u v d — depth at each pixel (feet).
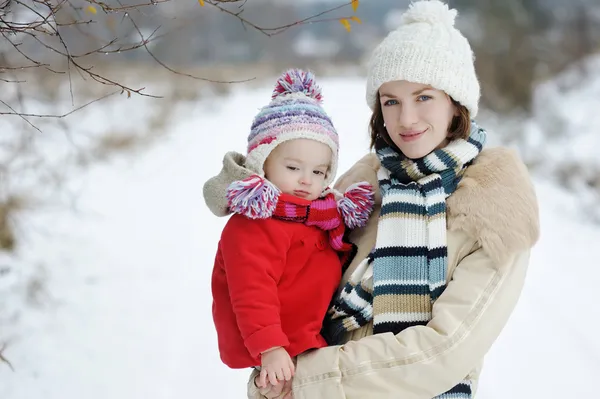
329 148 6.64
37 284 15.49
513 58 39.99
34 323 13.92
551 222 21.48
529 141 31.55
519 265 6.01
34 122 19.30
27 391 11.46
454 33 6.46
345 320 6.44
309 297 6.40
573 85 38.45
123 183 26.53
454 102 6.53
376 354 5.82
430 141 6.38
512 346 13.23
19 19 8.82
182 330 13.96
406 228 6.21
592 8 42.98
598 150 28.60
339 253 6.95
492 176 6.18
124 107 41.57
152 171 29.32
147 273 17.06
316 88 6.89
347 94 62.44
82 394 11.46
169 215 22.33
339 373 5.85
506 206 5.96
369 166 7.32
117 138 33.22
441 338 5.70
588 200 23.11
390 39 6.51
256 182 6.12
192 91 54.34
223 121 48.42
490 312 5.81
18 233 18.12
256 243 6.26
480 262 5.96
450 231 6.18
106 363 12.53
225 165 6.56
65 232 19.56
